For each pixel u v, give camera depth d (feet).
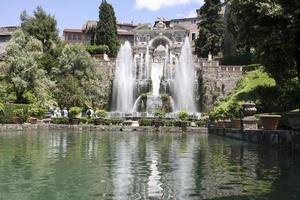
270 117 76.23
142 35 326.65
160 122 150.71
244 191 31.45
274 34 72.33
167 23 393.50
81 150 63.46
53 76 207.72
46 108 168.96
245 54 246.47
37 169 42.29
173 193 30.83
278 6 71.05
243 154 57.67
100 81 232.12
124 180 36.17
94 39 315.99
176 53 317.42
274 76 92.63
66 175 38.63
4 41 328.70
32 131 127.95
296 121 60.08
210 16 284.82
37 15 258.78
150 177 37.81
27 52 172.45
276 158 52.21
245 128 91.09
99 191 31.48
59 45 250.57
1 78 180.96
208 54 273.33
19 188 32.40
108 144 77.10
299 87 103.65
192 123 150.82
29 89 169.48
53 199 28.78
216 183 34.81
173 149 66.85
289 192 30.99
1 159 50.37
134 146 72.90
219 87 227.81
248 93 155.02
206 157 54.24
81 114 182.29
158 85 250.37
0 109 140.36
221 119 130.52
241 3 78.07
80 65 209.87
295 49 74.95
